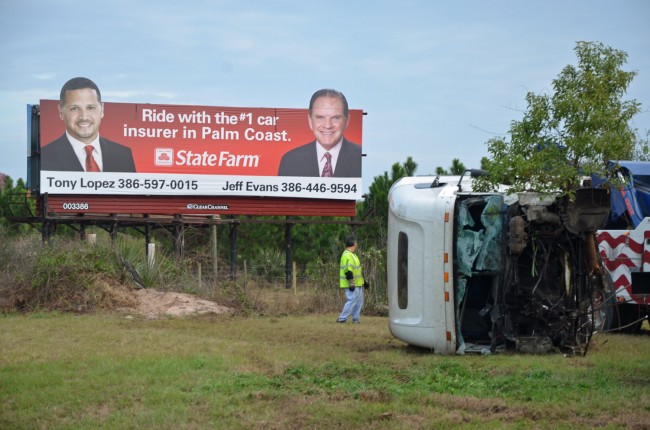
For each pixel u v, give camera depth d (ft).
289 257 103.86
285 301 66.69
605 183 41.19
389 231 41.32
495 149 41.34
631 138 40.75
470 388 30.45
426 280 38.81
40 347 40.78
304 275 79.51
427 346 39.27
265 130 102.83
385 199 104.12
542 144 41.24
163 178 100.83
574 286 39.68
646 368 35.06
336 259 72.33
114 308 60.29
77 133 99.25
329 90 103.71
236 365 35.35
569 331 39.63
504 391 30.07
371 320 60.49
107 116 99.76
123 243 70.38
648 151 45.21
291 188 103.14
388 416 25.88
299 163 103.40
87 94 99.35
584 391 29.68
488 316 40.96
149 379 31.89
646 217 50.98
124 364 35.22
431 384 31.19
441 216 38.19
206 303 63.52
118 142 99.96
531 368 34.91
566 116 41.22
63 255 62.34
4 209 115.75
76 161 99.19
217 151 101.96
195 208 102.17
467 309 41.88
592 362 36.70
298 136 103.45
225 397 28.73
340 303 67.00
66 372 33.45
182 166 101.30
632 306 52.49
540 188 39.27
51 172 98.58
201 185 101.65
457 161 92.94
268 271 82.43
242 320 58.08
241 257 115.55
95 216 100.73
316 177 103.55
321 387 30.66
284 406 27.50
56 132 98.89
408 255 39.73
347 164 103.91
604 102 40.63
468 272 38.29
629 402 27.66
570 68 41.70
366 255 70.74
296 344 43.86
